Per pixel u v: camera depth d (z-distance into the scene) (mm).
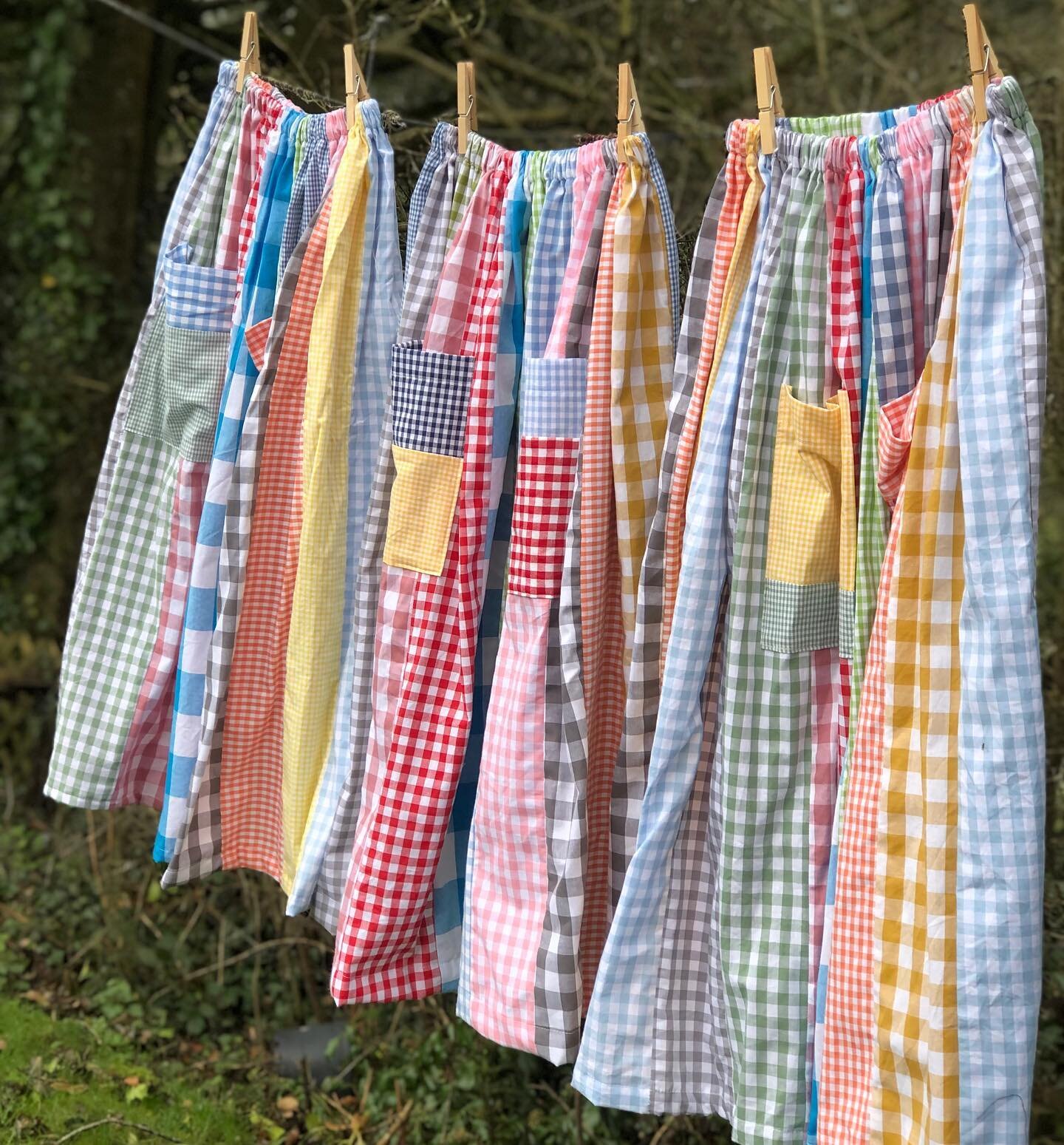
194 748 1580
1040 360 1089
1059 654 2455
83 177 3309
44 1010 2459
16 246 3350
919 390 1146
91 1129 2061
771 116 1221
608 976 1300
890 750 1160
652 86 3746
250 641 1600
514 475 1506
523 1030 1334
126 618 1665
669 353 1347
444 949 1509
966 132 1144
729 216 1261
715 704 1325
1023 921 1064
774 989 1248
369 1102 2250
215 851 1613
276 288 1578
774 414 1245
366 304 1509
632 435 1336
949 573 1134
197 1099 2215
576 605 1334
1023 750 1066
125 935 2588
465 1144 2131
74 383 3359
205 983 2574
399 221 1947
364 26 2955
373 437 1534
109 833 2738
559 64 3818
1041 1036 2098
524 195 1410
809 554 1225
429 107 3455
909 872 1151
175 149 3398
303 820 1527
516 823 1364
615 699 1414
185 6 3234
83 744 1649
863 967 1183
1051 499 3203
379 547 1479
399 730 1405
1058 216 2385
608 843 1437
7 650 3393
